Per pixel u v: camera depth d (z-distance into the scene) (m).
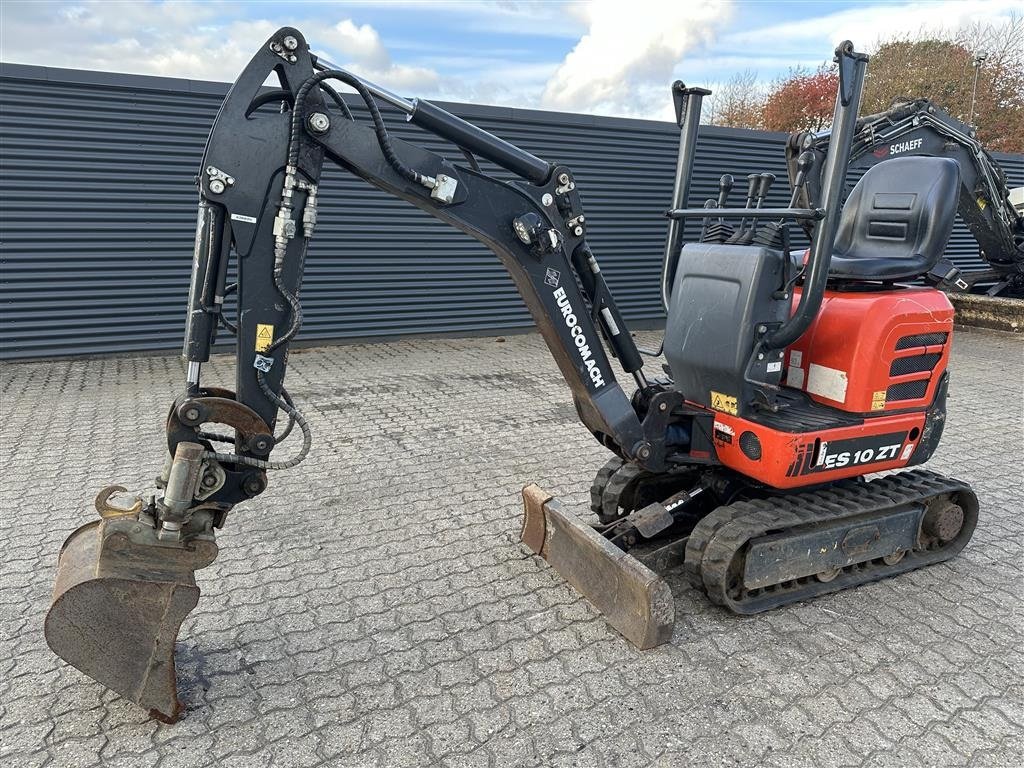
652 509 3.58
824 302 3.62
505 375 8.10
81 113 7.61
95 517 4.30
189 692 2.84
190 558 2.59
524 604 3.48
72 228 7.82
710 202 3.93
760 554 3.33
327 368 8.26
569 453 5.61
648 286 11.05
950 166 3.74
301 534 4.18
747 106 31.64
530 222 2.90
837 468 3.46
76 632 2.48
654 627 3.08
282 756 2.52
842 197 3.10
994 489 5.05
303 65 2.56
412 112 2.74
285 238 2.55
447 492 4.82
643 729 2.67
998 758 2.56
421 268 9.61
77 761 2.49
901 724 2.72
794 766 2.51
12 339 7.88
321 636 3.22
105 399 6.75
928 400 3.70
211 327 2.64
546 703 2.80
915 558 3.94
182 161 8.12
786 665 3.06
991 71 26.53
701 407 3.67
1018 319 10.84
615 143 10.18
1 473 4.96
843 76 2.93
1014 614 3.50
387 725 2.68
